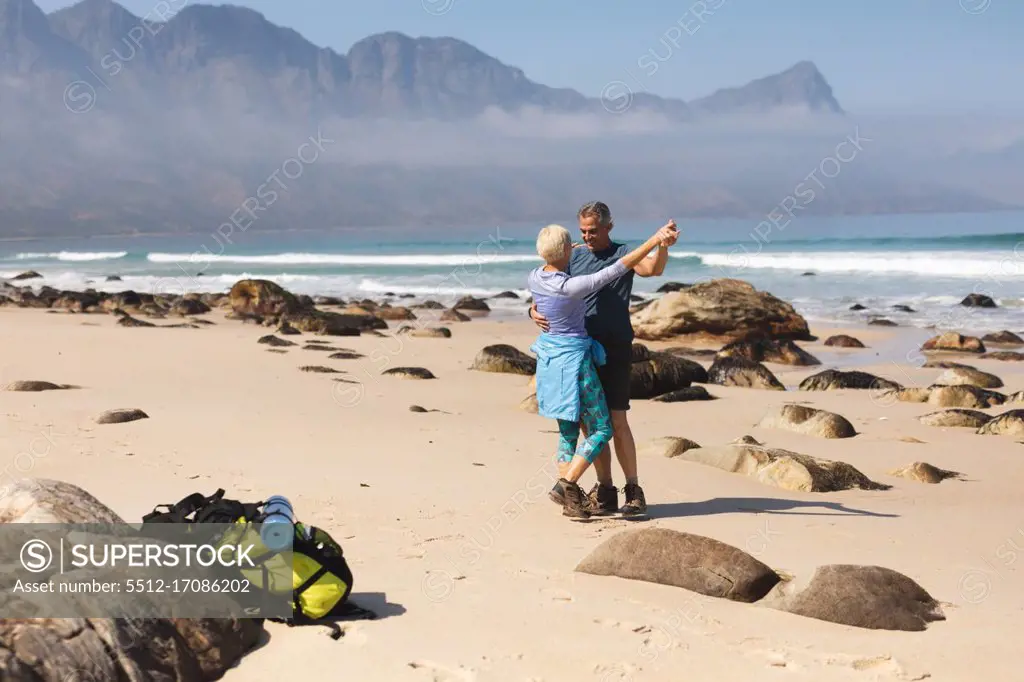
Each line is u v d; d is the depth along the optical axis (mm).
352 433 9961
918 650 4309
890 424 12188
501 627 4363
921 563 5859
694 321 22734
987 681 3963
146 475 7504
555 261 6602
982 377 15469
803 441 10914
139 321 23391
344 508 6566
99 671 3324
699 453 8875
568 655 4078
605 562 5234
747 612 4723
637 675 3908
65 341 17969
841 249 48062
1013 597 5238
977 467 9602
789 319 22750
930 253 40906
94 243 133625
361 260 55094
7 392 11859
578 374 6477
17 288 38406
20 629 3307
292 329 22141
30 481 4418
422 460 8602
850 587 4770
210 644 3764
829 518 6941
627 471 6762
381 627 4277
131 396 11930
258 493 6949
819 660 4129
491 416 11555
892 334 23266
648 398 14211
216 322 26031
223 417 10578
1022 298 28953
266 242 108312
